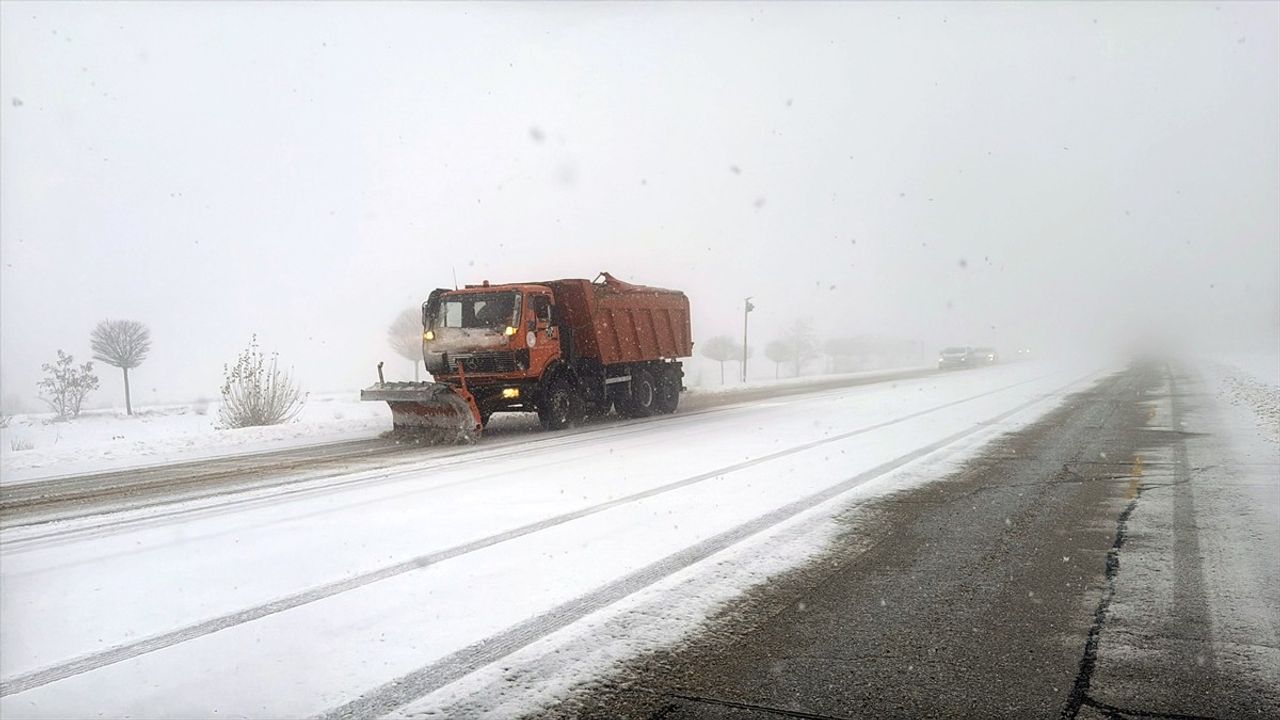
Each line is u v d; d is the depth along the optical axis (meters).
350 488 10.30
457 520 8.14
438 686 4.18
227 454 14.42
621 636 4.83
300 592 5.85
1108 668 4.31
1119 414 18.05
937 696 4.00
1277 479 9.69
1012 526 7.56
